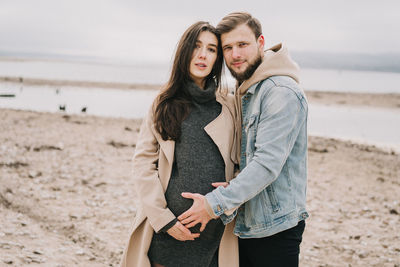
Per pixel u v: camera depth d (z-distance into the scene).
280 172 2.42
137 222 2.64
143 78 66.94
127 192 6.50
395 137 15.22
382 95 41.41
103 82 43.69
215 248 2.59
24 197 5.66
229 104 2.77
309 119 20.70
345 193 7.31
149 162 2.63
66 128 12.09
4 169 6.91
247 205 2.49
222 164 2.62
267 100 2.36
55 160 7.99
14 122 12.38
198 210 2.32
